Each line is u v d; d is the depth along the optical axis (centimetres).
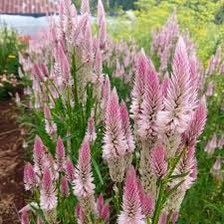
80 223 28
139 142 25
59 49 42
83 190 27
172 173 23
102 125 43
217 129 54
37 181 31
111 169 26
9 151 65
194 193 42
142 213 23
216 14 112
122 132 24
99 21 48
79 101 44
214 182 43
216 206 41
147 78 22
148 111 22
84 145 26
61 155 32
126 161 26
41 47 76
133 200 22
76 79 43
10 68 100
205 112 21
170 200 24
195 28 103
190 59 22
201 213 41
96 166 35
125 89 64
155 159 22
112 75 66
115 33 130
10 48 104
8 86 92
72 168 30
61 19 43
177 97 20
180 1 117
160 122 21
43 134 49
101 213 28
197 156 48
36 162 31
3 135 71
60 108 46
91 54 43
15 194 54
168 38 74
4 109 84
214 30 102
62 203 32
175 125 21
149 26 124
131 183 22
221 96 61
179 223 39
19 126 71
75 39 42
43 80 52
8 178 58
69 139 42
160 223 24
